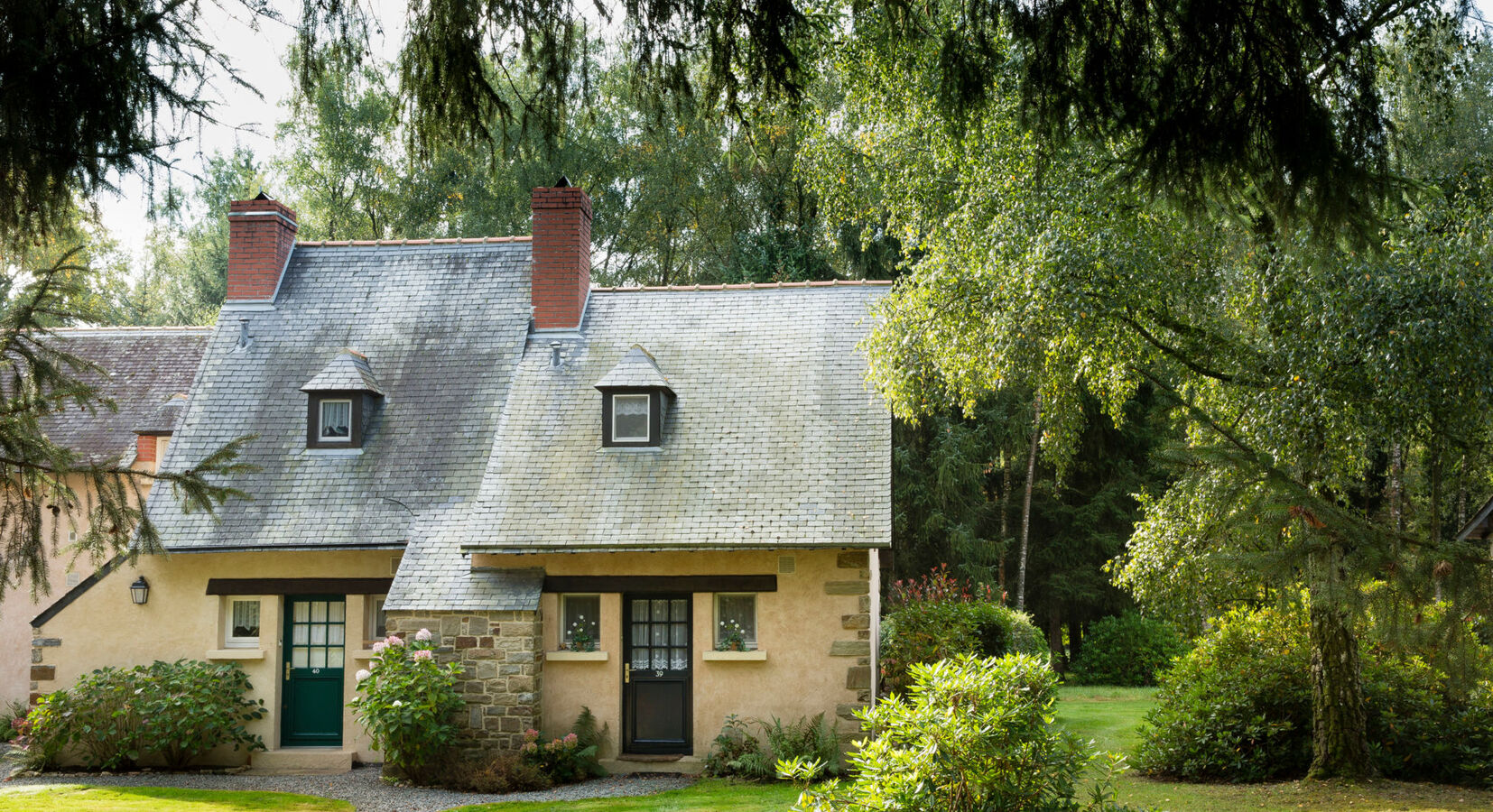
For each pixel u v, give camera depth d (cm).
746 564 1379
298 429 1588
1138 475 2783
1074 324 1066
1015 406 2684
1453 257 900
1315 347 970
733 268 2739
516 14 537
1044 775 714
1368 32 498
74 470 642
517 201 2742
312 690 1469
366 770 1410
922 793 679
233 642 1477
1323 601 493
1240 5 491
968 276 1209
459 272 1795
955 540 2572
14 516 637
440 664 1349
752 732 1352
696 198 2816
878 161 1432
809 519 1355
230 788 1272
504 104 560
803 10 645
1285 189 538
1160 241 1070
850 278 2680
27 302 622
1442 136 1395
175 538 1448
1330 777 1110
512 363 1653
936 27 588
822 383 1551
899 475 2622
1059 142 569
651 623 1415
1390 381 898
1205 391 1261
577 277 1714
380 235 2964
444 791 1263
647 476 1443
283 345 1702
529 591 1368
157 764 1405
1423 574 486
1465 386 870
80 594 1462
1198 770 1188
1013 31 529
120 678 1391
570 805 1135
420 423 1586
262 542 1441
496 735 1337
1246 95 505
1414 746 1126
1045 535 2908
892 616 1653
